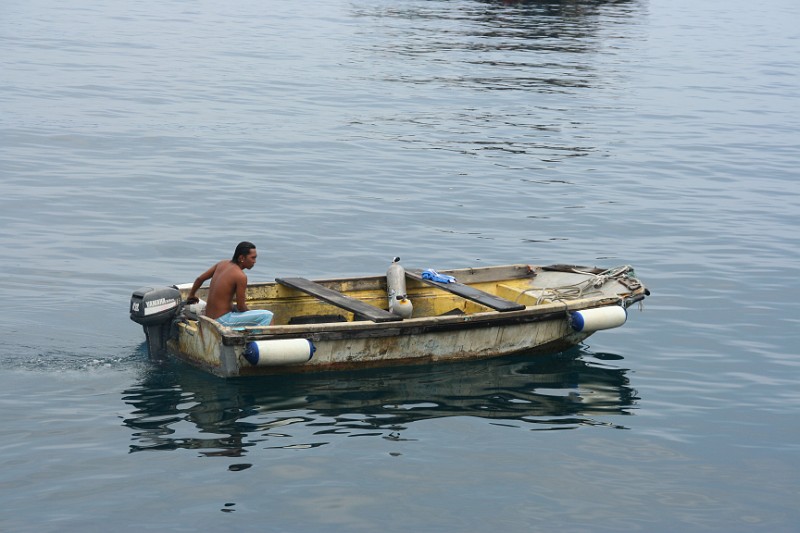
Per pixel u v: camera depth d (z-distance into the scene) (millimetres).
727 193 24562
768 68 46594
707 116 34344
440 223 20891
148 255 18188
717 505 10500
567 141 29234
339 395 12750
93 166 23859
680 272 18656
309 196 22344
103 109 29828
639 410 12805
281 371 13117
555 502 10391
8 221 19656
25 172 23031
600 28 57688
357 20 53781
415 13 57531
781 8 84438
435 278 14789
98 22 48562
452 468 10984
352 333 13055
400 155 26438
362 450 11273
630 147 28953
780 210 23219
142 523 9586
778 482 11062
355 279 14875
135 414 11930
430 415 12297
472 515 10047
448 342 13781
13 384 12609
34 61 36844
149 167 24047
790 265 19281
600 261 19031
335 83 36000
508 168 25734
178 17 52250
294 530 9594
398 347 13484
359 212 21328
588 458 11391
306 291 14062
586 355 14719
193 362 13383
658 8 75312
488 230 20594
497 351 14203
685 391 13484
